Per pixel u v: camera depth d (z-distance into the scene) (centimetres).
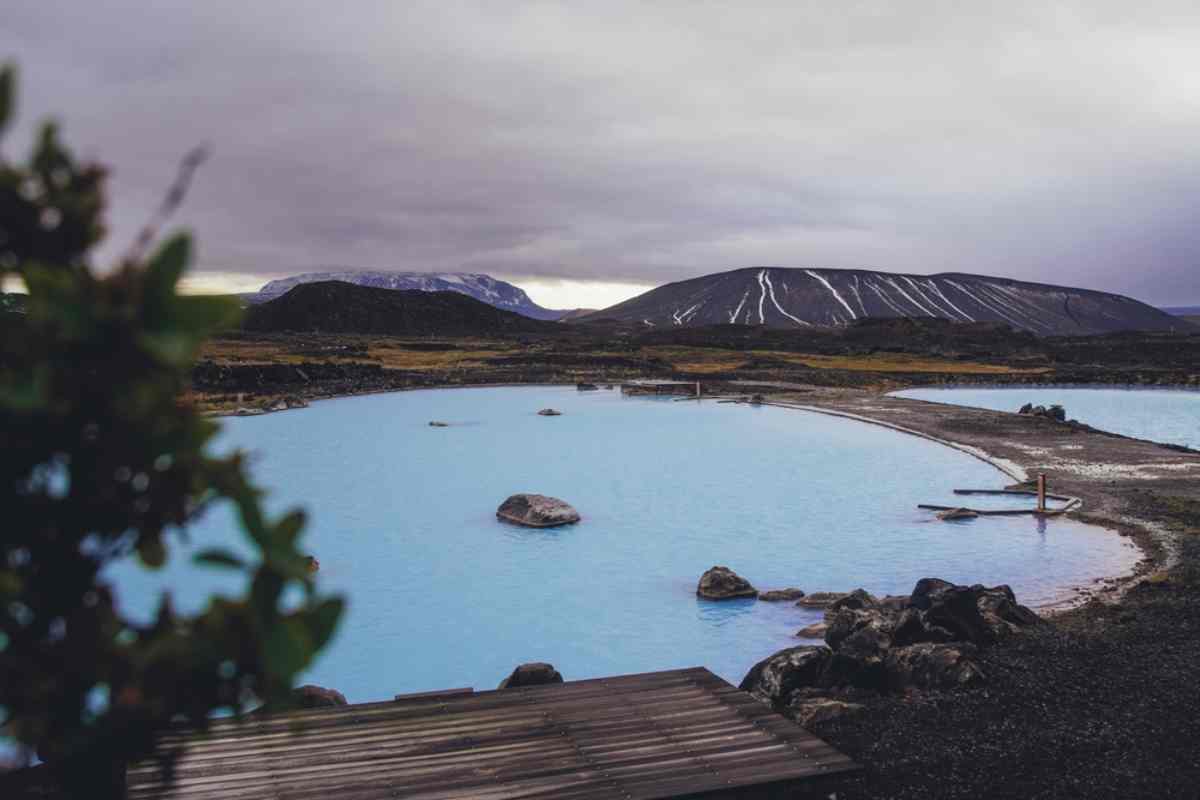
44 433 195
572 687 1297
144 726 204
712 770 1030
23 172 201
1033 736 1407
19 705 196
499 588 2564
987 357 15650
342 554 2933
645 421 6750
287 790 963
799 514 3481
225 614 198
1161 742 1374
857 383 10712
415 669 2022
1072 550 2833
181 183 191
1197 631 1909
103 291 183
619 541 3080
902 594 2459
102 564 216
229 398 7456
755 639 2138
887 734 1428
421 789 975
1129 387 10894
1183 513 3219
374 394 8919
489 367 11875
